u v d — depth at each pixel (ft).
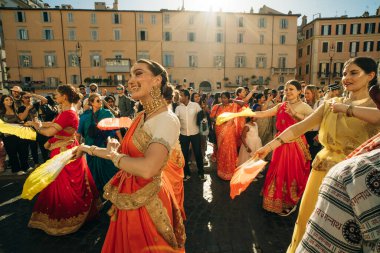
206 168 18.80
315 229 2.53
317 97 17.76
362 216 2.10
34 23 117.29
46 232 10.48
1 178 17.46
